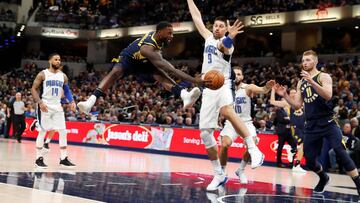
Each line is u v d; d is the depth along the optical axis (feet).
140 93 59.47
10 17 87.10
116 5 91.09
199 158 34.86
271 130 33.06
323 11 62.75
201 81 12.82
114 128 41.78
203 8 78.23
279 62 69.31
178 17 78.23
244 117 20.49
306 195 16.65
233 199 14.60
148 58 12.95
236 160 33.14
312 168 17.11
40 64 86.99
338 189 19.53
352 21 63.52
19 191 13.69
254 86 20.15
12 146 35.83
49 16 88.02
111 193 14.37
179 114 41.98
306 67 16.22
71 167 22.48
